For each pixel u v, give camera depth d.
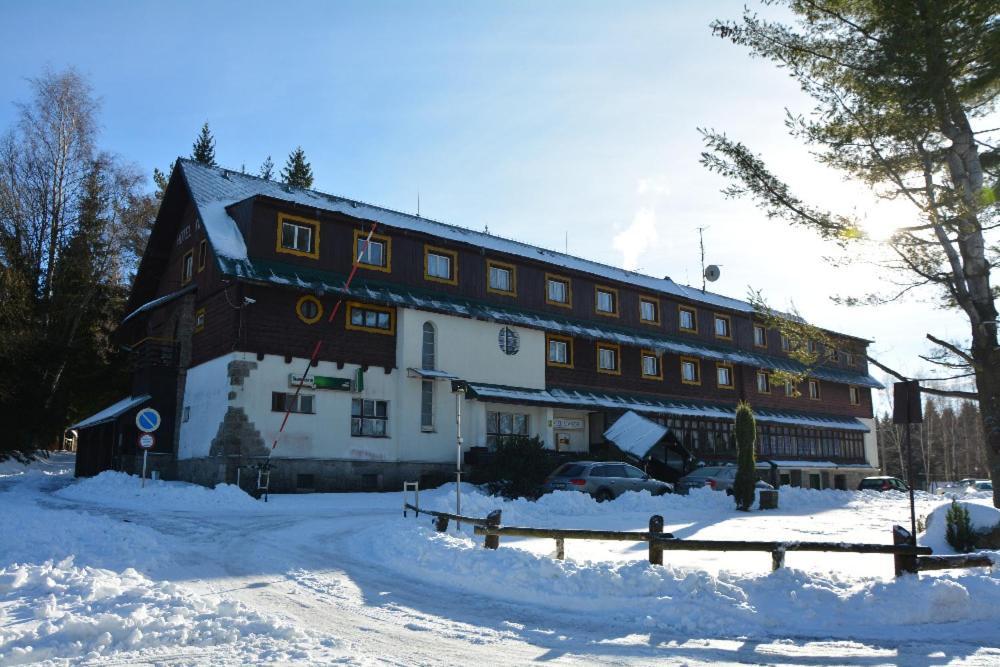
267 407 26.20
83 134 41.72
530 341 34.00
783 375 17.28
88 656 6.88
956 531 13.46
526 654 7.15
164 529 16.28
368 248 29.86
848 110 14.43
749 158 15.00
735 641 7.65
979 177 14.29
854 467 50.78
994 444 14.22
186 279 31.67
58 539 13.40
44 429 38.81
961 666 6.78
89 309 42.81
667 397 40.03
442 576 11.00
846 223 14.62
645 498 23.95
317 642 7.41
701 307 43.84
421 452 29.41
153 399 29.47
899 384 11.87
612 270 42.44
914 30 12.94
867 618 8.41
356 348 28.58
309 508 21.84
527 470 28.22
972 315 14.51
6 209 39.25
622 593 9.36
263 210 27.36
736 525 18.86
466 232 36.53
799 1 14.80
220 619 7.98
